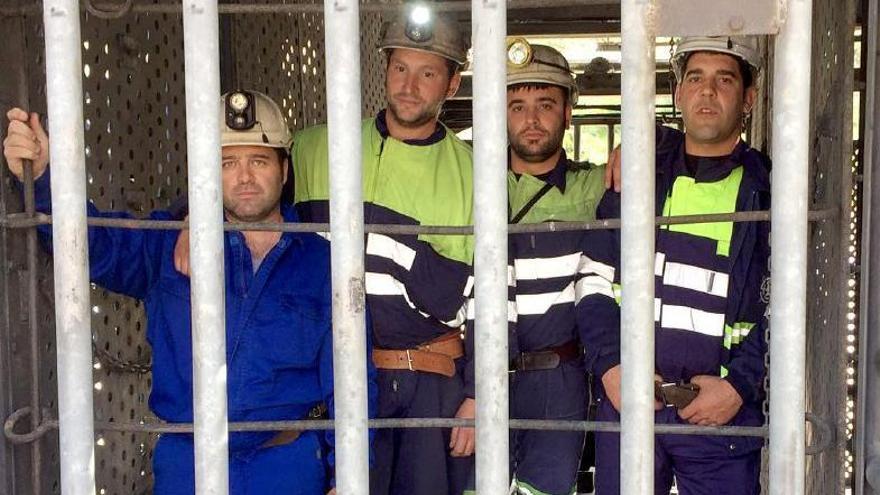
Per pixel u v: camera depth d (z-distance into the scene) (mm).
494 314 1724
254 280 2529
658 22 1643
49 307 2305
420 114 2854
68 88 1759
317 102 4805
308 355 2553
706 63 2645
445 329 2900
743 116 2713
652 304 1698
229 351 2479
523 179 2965
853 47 2010
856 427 2004
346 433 1760
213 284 1749
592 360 2717
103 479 2865
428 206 2832
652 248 1689
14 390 2146
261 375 2486
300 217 2885
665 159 2717
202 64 1707
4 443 2117
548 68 2922
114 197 2846
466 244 2842
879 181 1883
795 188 1681
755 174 2631
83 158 1801
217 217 1743
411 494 2945
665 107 5824
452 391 2920
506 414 1758
